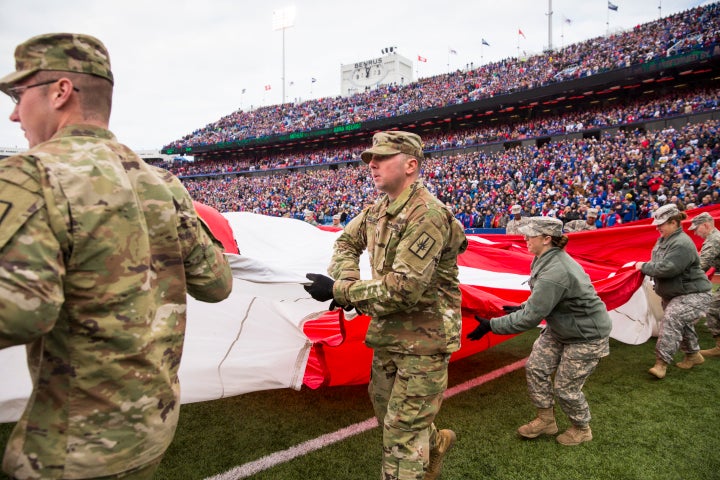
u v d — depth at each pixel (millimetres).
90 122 1119
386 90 41125
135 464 1052
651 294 5273
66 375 988
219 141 44156
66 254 950
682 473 2504
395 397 1833
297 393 3562
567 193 16906
